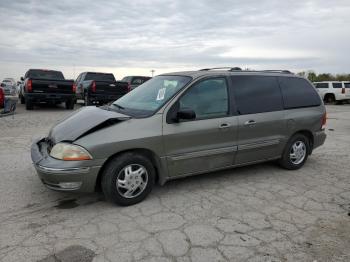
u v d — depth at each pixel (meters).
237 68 5.54
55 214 4.04
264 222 3.90
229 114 5.00
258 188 5.03
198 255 3.20
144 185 4.39
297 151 6.02
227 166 5.13
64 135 4.20
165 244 3.38
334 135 10.05
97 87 16.64
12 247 3.28
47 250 3.24
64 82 15.92
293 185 5.20
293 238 3.54
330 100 27.64
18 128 10.06
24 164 6.05
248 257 3.18
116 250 3.26
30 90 15.30
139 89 5.45
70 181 3.92
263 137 5.42
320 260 3.14
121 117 4.24
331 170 6.07
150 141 4.27
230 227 3.76
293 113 5.80
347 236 3.59
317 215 4.12
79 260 3.08
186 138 4.56
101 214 4.05
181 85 4.74
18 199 4.46
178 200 4.51
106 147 4.00
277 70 6.01
